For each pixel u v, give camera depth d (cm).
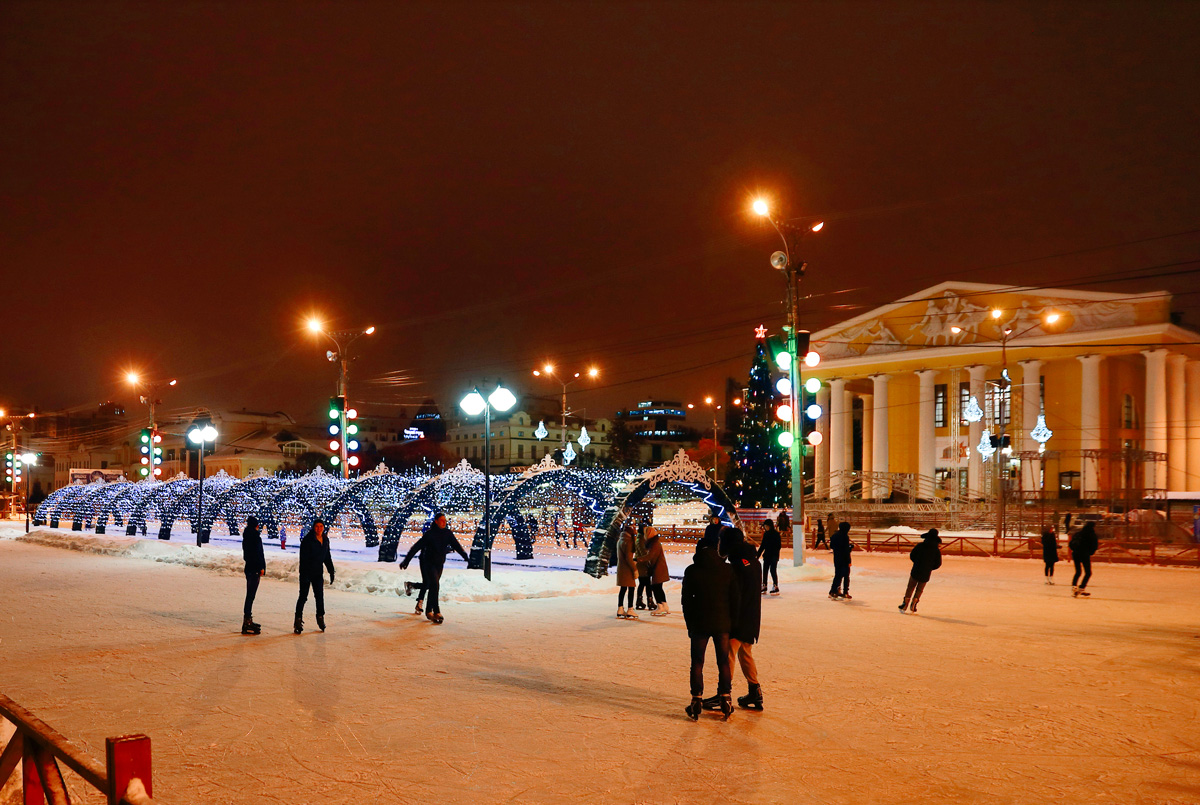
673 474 2333
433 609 1475
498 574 2022
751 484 4625
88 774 348
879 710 892
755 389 4681
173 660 1138
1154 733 816
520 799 627
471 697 934
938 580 2447
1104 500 4325
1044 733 812
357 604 1728
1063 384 6119
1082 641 1343
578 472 2769
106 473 7675
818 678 1047
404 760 716
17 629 1402
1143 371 6481
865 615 1652
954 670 1104
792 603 1855
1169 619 1609
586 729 811
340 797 630
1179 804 631
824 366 6856
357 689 969
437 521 1517
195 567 2658
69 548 3616
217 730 804
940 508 5219
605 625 1468
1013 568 2920
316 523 1386
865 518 5338
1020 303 6106
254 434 10556
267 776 676
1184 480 5966
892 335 6662
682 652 1208
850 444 6875
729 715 857
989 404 6225
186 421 11006
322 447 10569
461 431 11831
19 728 418
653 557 1603
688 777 677
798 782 668
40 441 12375
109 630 1394
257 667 1092
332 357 3838
